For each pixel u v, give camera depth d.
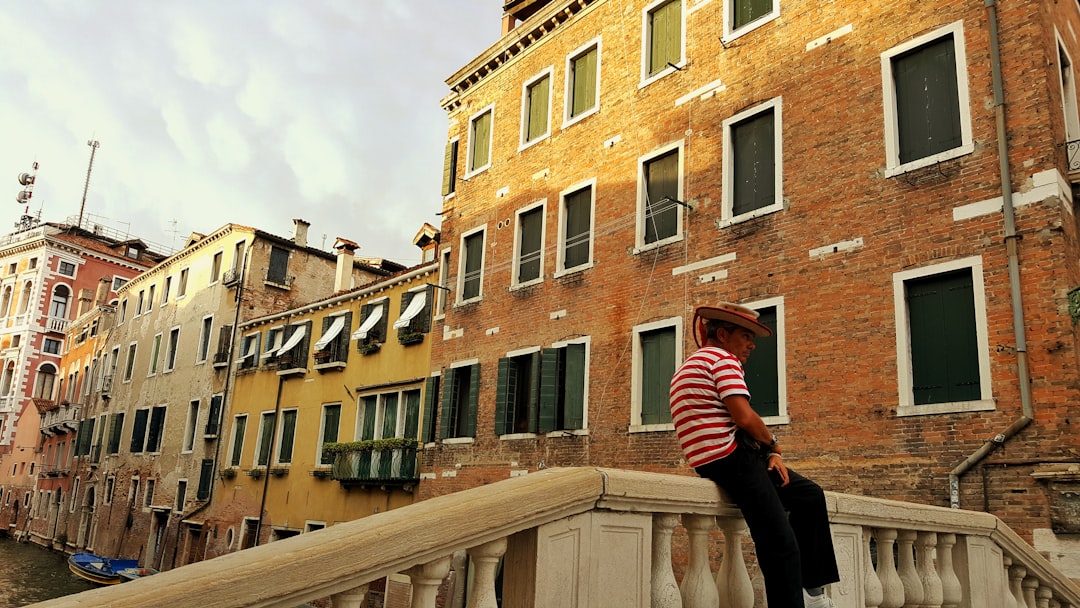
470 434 18.95
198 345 34.47
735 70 14.59
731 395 3.31
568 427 16.09
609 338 15.88
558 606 2.88
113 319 45.25
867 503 4.29
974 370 10.53
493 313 19.20
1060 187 10.23
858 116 12.44
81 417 45.09
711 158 14.69
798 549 3.33
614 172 16.73
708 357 3.47
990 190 10.73
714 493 3.48
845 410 11.65
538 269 18.38
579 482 2.96
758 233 13.48
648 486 3.19
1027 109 10.59
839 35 12.97
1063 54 11.98
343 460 23.75
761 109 13.92
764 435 3.31
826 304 12.24
